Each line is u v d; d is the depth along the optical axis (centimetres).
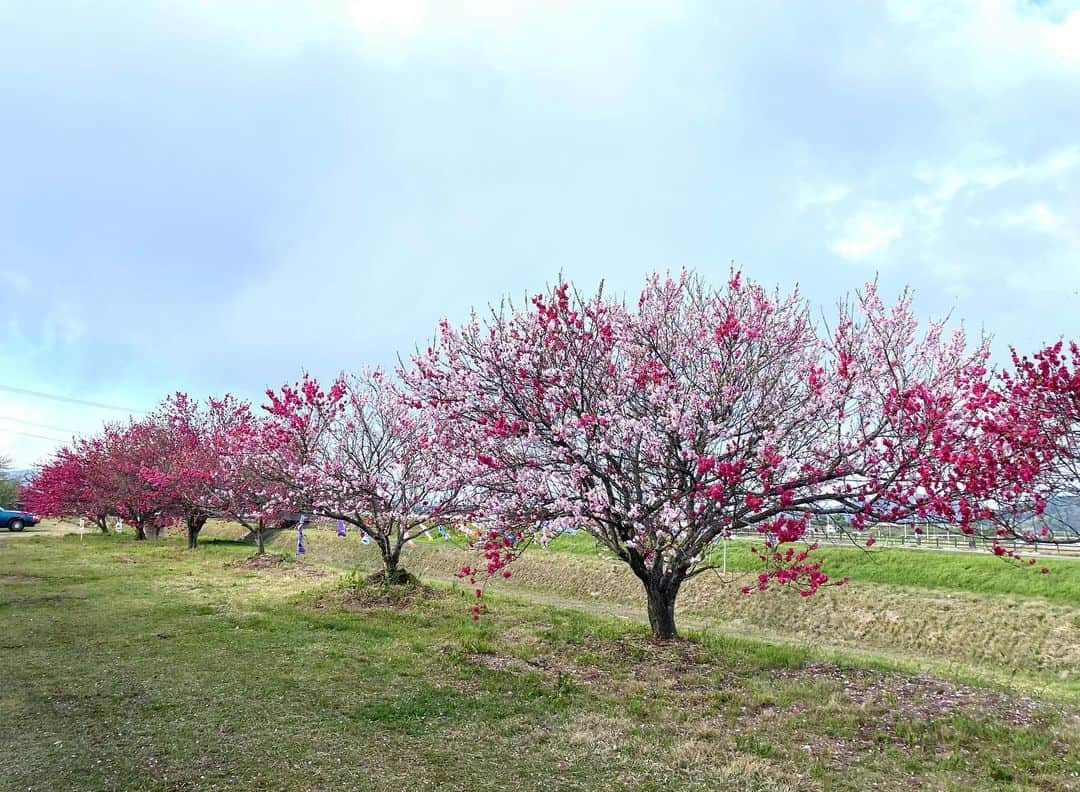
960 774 516
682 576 1004
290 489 1422
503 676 783
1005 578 1998
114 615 1132
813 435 837
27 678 740
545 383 876
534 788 478
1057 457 785
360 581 1430
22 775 482
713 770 517
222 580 1653
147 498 2750
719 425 803
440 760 527
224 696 680
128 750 533
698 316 982
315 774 491
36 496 4075
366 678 761
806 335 942
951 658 1625
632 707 676
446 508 1282
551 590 2517
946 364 850
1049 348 817
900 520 732
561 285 903
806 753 557
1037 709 680
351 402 1449
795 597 2033
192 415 3042
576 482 847
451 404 958
